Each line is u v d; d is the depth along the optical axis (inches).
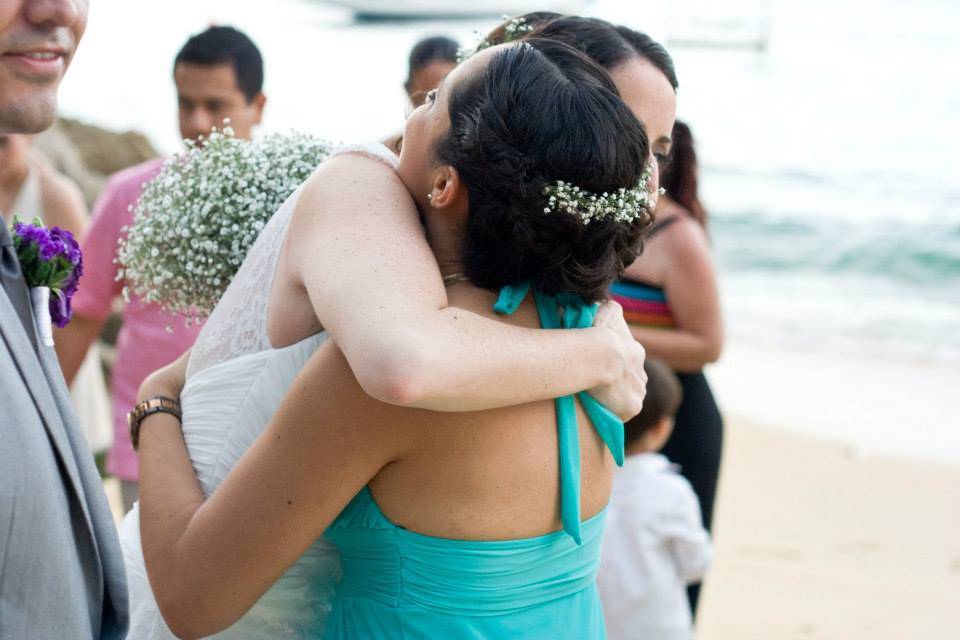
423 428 62.2
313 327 67.6
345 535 67.2
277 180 77.7
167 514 68.5
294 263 66.3
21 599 55.5
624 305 146.2
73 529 59.6
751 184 832.3
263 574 64.4
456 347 57.9
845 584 223.9
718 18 1304.1
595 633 71.8
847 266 671.1
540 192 60.7
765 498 282.4
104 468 178.7
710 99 1077.8
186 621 66.3
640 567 131.0
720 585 221.0
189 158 81.0
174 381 78.4
